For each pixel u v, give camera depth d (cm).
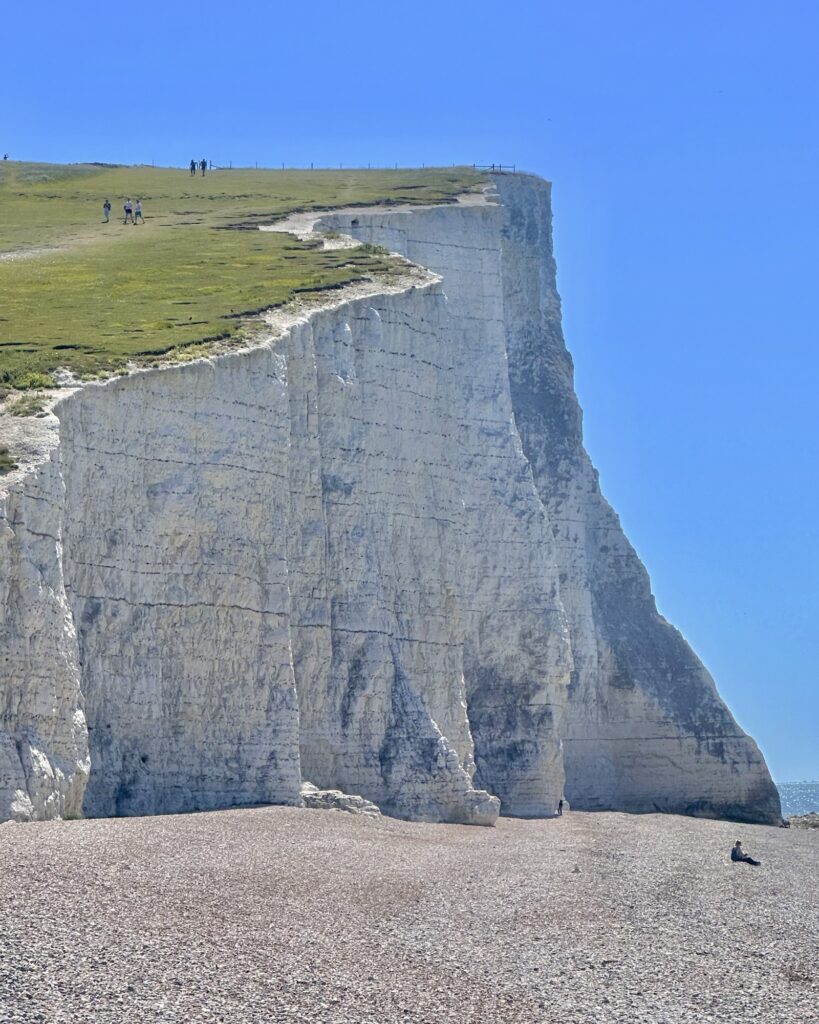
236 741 5519
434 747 6322
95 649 5091
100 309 6475
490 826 6381
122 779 5097
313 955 3203
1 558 4450
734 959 3562
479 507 7894
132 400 5347
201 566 5488
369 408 6719
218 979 2936
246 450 5728
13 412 4950
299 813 5378
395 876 4319
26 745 4431
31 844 3912
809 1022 3031
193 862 3994
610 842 6153
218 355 5731
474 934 3606
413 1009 2902
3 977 2778
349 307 6750
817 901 4631
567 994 3119
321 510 6216
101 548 5166
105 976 2858
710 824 7800
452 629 7000
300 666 6022
